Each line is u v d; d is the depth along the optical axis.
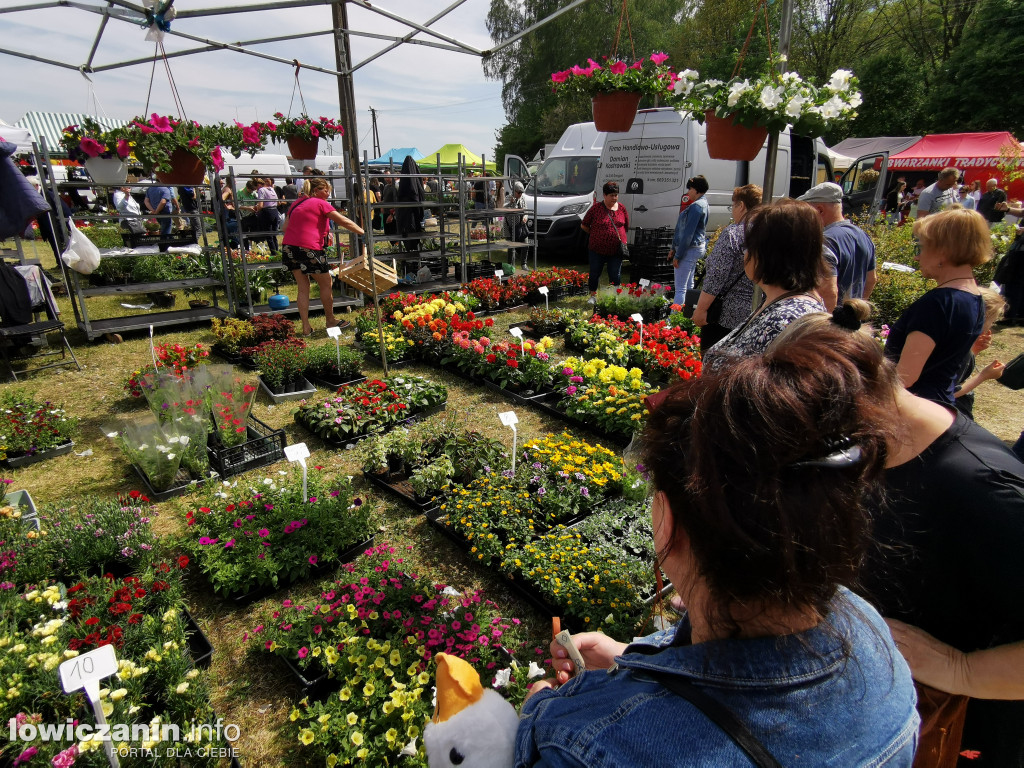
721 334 3.76
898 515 1.24
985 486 1.15
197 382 4.52
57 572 2.95
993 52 25.73
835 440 0.65
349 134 8.73
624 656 0.81
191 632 2.75
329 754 2.20
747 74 3.62
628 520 3.58
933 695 1.25
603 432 4.98
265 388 5.76
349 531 3.41
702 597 0.74
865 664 0.72
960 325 2.37
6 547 2.89
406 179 9.67
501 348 6.02
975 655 1.16
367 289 5.59
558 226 12.88
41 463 4.49
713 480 0.65
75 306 7.42
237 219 7.72
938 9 31.06
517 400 5.73
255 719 2.50
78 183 6.69
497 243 11.19
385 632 2.73
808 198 3.66
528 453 4.24
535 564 3.11
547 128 36.66
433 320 6.95
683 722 0.64
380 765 2.14
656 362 6.25
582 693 0.78
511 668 2.56
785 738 0.62
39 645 2.29
